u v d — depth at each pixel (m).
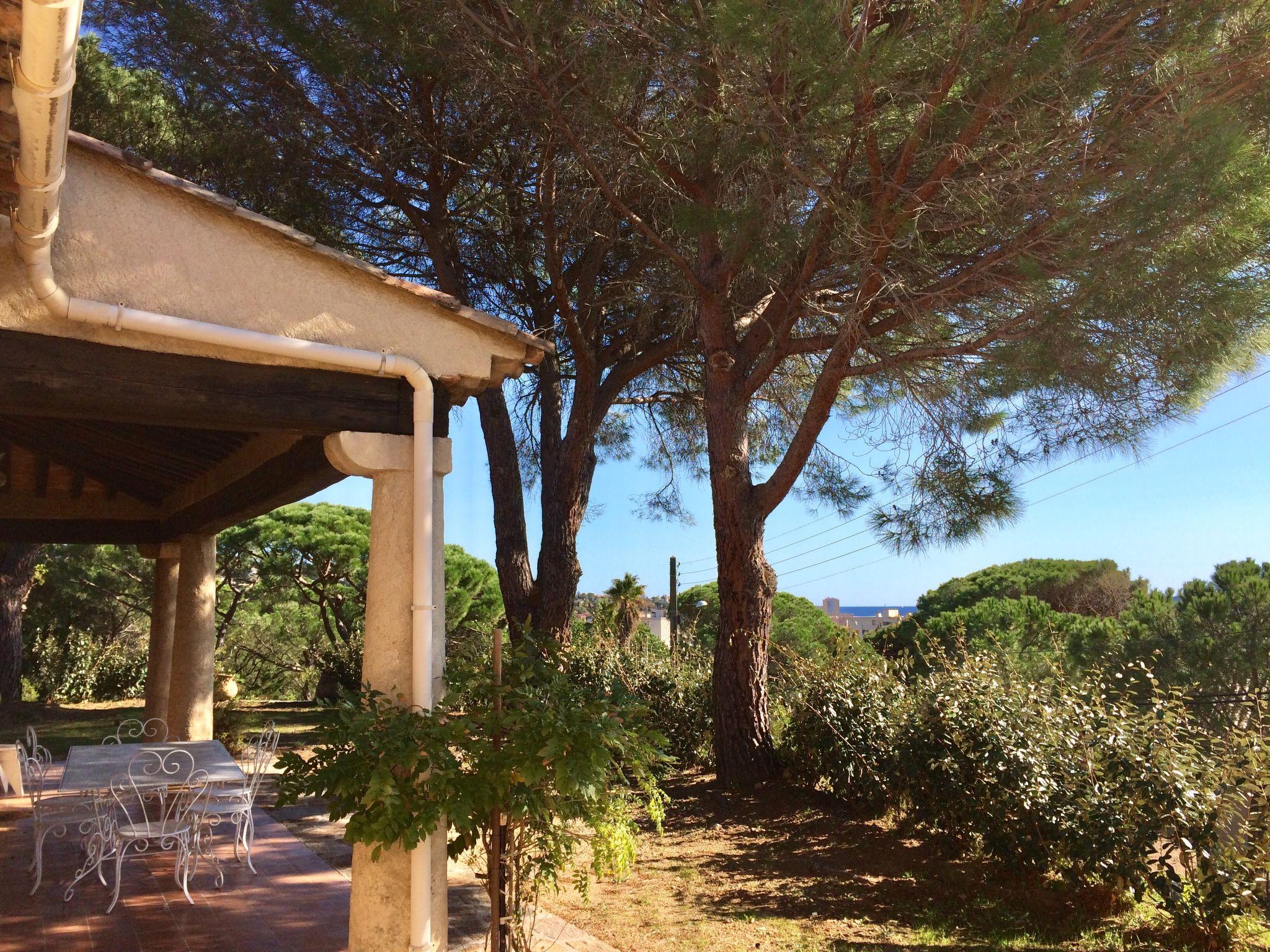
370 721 3.35
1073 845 4.61
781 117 5.68
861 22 5.38
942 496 5.98
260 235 3.61
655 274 8.71
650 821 7.09
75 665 16.81
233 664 20.83
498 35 6.32
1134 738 4.68
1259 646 8.84
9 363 3.12
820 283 7.02
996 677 5.89
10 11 1.89
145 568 18.66
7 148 2.40
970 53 5.02
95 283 3.24
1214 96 4.89
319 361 3.65
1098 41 5.12
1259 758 4.39
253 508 5.63
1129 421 5.42
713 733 8.83
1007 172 5.43
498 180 8.52
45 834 5.55
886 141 6.01
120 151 3.26
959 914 4.84
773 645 8.55
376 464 3.78
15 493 7.76
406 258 9.44
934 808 5.77
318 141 8.01
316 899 4.86
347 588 18.69
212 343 3.43
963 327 6.36
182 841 4.88
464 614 18.06
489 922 4.59
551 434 10.38
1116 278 4.83
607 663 10.00
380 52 7.20
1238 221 4.56
